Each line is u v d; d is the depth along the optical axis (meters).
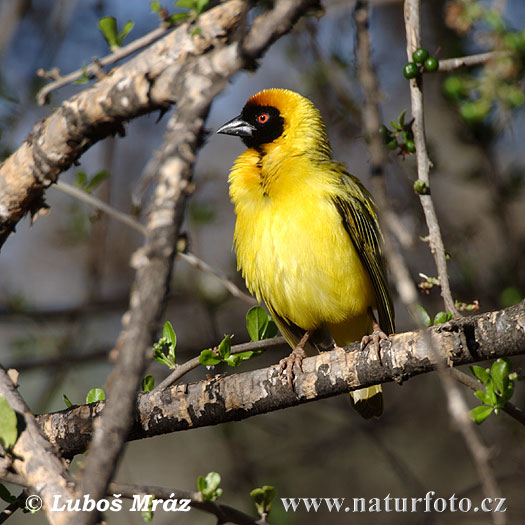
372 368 6.95
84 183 9.87
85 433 7.09
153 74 6.36
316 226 9.15
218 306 13.88
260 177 9.59
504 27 9.91
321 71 13.84
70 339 14.32
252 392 7.21
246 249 9.62
